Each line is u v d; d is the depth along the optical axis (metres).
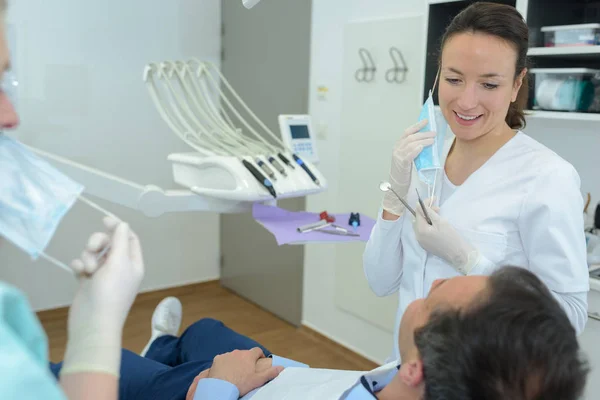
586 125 2.09
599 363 1.79
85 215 3.43
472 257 1.25
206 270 4.08
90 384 0.61
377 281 1.56
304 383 1.12
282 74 3.33
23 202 0.66
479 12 1.20
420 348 0.77
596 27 1.78
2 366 0.44
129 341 3.14
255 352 1.32
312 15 3.09
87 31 3.29
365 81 2.82
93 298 0.67
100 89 3.38
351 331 3.12
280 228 1.76
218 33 3.84
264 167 1.77
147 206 1.62
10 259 3.22
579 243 1.23
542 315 0.70
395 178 1.40
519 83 1.28
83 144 3.37
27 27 3.08
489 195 1.34
